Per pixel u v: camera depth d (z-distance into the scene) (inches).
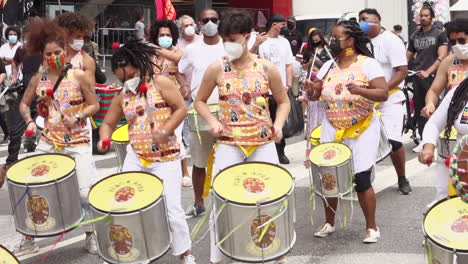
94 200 177.6
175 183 196.5
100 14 772.6
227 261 214.5
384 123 285.7
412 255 220.7
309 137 269.4
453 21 236.2
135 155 197.6
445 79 245.1
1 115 441.4
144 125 193.6
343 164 219.8
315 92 238.5
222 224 173.3
